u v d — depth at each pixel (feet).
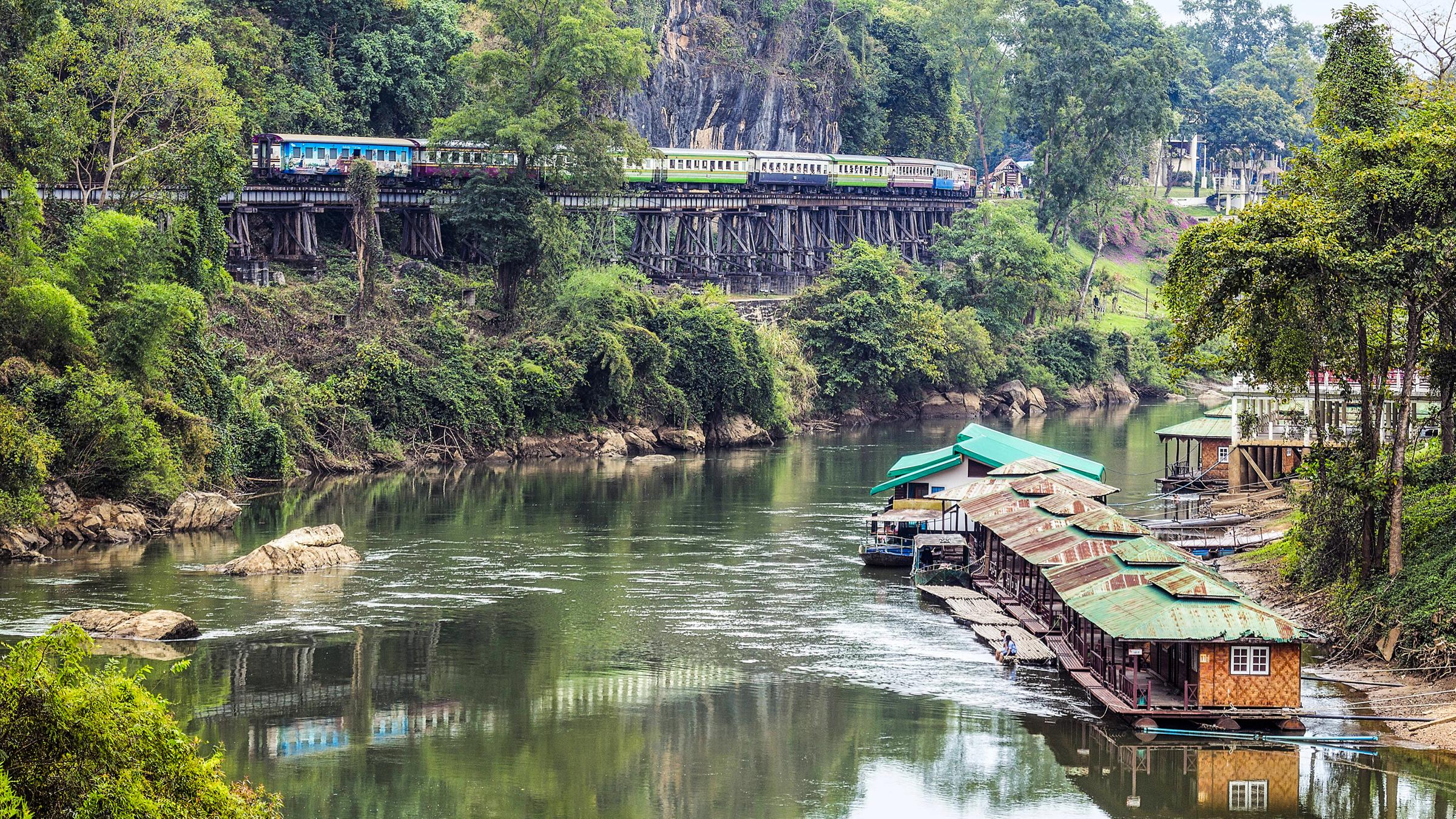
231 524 266.77
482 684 167.43
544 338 398.01
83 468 247.91
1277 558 220.43
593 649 183.32
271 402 329.52
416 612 201.46
